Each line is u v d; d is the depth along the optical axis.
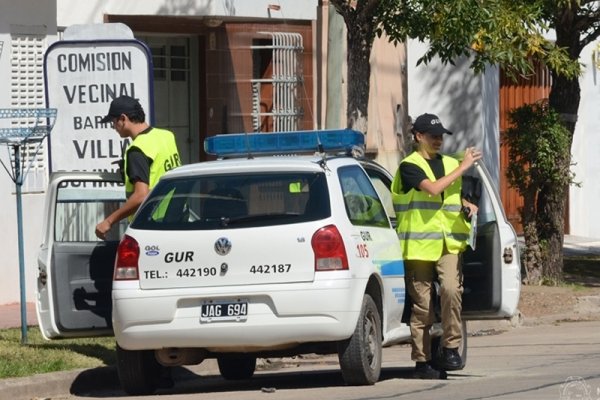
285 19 64.94
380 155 75.00
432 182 35.69
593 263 78.44
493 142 81.62
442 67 79.25
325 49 67.50
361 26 49.78
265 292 32.91
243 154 37.09
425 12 47.91
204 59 63.38
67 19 57.38
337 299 32.78
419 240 36.06
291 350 34.75
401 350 48.41
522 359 42.28
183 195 34.22
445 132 36.31
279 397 33.19
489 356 43.88
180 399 33.78
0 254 54.03
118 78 42.81
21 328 44.59
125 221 42.75
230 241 33.12
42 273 38.00
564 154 64.19
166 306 33.31
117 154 42.91
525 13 51.66
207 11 60.53
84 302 38.22
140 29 60.16
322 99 67.44
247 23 63.69
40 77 56.09
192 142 64.19
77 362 39.19
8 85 54.53
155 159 37.47
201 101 64.00
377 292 35.28
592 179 93.81
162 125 62.84
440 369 36.91
